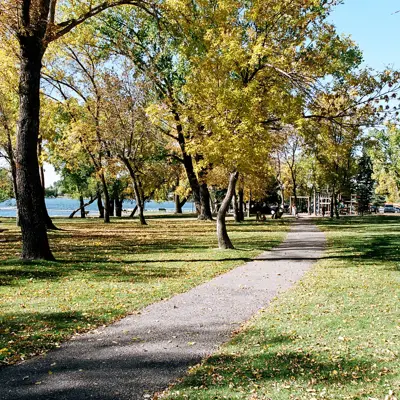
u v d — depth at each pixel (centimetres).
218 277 1298
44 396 504
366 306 918
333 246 2100
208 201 4631
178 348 666
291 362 601
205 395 502
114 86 3462
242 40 1800
